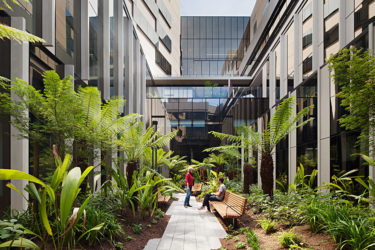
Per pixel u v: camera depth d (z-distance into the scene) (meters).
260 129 15.27
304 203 5.41
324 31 9.68
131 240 4.73
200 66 36.59
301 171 7.35
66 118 4.88
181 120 19.61
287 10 14.39
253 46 23.58
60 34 6.27
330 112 7.69
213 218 7.17
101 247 4.00
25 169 4.46
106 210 5.39
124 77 13.18
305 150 9.77
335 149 7.38
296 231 4.62
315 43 10.48
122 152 9.54
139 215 5.90
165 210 8.49
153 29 23.70
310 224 4.50
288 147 11.33
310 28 11.15
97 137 5.68
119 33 11.41
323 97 8.12
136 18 19.53
